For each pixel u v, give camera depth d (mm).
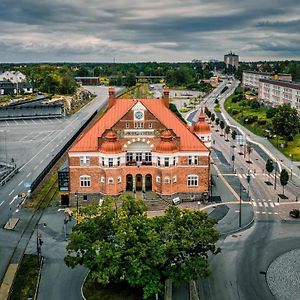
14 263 80312
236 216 102812
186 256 69312
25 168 146250
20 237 91812
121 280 73000
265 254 83875
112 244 65750
